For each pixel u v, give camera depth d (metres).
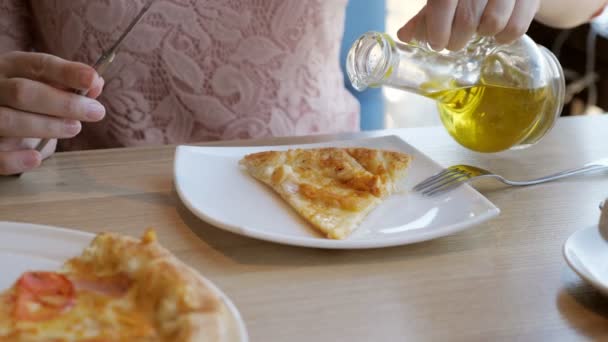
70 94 0.66
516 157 0.77
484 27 0.68
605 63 1.73
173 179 0.68
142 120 0.95
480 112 0.70
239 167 0.70
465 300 0.54
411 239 0.58
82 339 0.45
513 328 0.51
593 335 0.51
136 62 0.92
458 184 0.66
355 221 0.61
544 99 0.70
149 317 0.47
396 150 0.75
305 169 0.69
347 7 1.08
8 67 0.69
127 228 0.61
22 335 0.45
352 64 0.66
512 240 0.61
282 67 0.96
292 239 0.57
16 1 0.94
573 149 0.79
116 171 0.71
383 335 0.50
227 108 0.96
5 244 0.55
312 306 0.53
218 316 0.46
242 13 0.93
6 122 0.66
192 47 0.93
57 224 0.61
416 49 0.66
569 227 0.63
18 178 0.68
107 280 0.50
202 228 0.61
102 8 0.90
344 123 1.04
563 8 1.03
